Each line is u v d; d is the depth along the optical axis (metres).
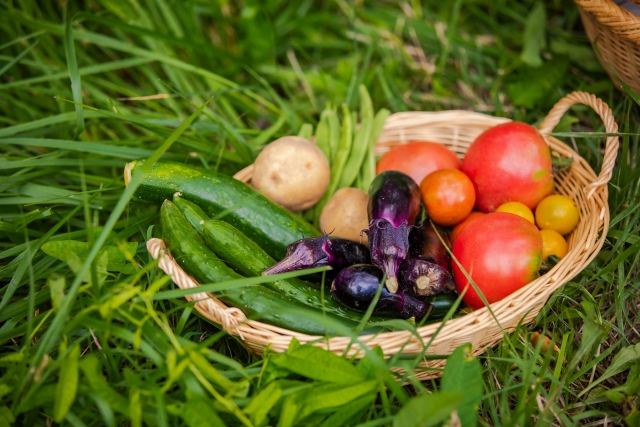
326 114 0.78
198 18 0.93
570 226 0.68
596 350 0.65
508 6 0.95
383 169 0.75
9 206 0.73
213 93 0.79
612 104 0.81
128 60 0.80
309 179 0.71
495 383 0.65
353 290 0.61
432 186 0.69
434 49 0.92
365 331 0.61
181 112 0.81
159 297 0.57
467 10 0.96
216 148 0.76
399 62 0.92
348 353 0.59
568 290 0.68
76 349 0.54
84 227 0.74
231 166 0.80
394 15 0.94
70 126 0.76
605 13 0.68
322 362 0.56
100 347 0.62
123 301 0.56
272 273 0.62
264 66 0.90
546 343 0.67
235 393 0.55
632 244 0.69
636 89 0.75
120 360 0.62
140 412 0.53
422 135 0.77
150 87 0.88
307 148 0.71
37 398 0.55
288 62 0.95
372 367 0.56
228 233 0.63
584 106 0.83
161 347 0.57
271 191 0.71
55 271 0.67
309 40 0.93
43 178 0.76
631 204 0.69
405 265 0.63
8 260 0.71
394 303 0.62
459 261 0.65
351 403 0.55
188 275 0.64
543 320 0.67
